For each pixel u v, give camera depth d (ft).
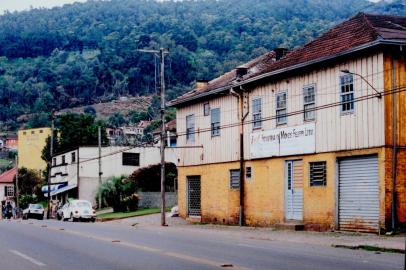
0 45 554.46
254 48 385.50
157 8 574.15
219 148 111.96
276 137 94.48
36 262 47.83
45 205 237.66
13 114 454.81
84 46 517.55
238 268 43.19
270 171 96.22
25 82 469.57
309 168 86.84
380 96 73.82
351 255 52.90
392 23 85.35
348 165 79.97
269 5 478.18
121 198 166.40
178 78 356.59
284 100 93.04
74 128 266.36
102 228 95.55
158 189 182.39
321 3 449.48
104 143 269.23
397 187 73.97
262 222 97.96
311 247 61.11
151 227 104.27
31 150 305.94
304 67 86.63
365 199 76.79
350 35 83.41
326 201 82.99
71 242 65.87
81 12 602.03
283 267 43.68
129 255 52.26
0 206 271.08
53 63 483.92
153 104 327.67
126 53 437.17
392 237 69.56
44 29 567.59
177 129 128.06
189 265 45.21
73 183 206.08
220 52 409.69
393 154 73.77
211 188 114.62
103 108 411.34
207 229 96.22
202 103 118.21
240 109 104.88
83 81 436.35
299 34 377.30
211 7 552.82
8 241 67.92
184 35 422.41
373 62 75.41
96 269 43.52
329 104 80.12
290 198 91.35
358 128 77.51
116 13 573.33
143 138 273.54
